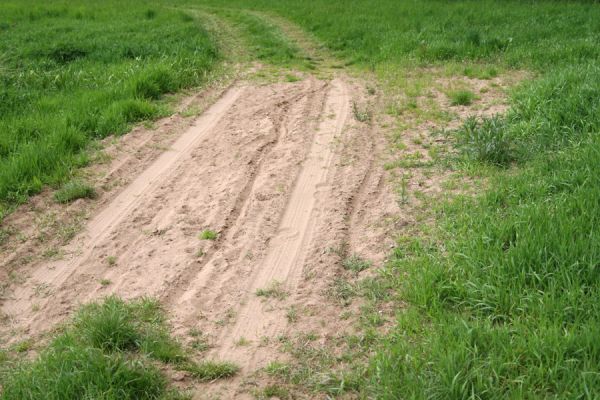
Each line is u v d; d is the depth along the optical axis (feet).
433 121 26.05
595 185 16.71
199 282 15.93
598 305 12.34
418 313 13.70
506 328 12.19
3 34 46.39
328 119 27.43
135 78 31.94
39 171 21.98
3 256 17.60
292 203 19.85
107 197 21.08
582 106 22.85
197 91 33.19
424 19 48.60
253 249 17.34
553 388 10.97
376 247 16.84
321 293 15.14
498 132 21.39
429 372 11.48
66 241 18.39
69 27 49.75
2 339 14.25
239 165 23.02
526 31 41.39
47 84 33.22
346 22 49.29
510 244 14.62
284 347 13.37
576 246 13.99
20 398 11.73
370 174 21.44
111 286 16.10
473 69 33.63
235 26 53.67
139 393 12.00
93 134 26.45
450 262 15.02
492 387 10.87
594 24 42.60
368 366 12.44
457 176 20.33
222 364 12.85
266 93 32.14
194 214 19.54
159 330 14.05
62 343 13.41
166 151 24.86
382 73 34.42
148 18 57.00
